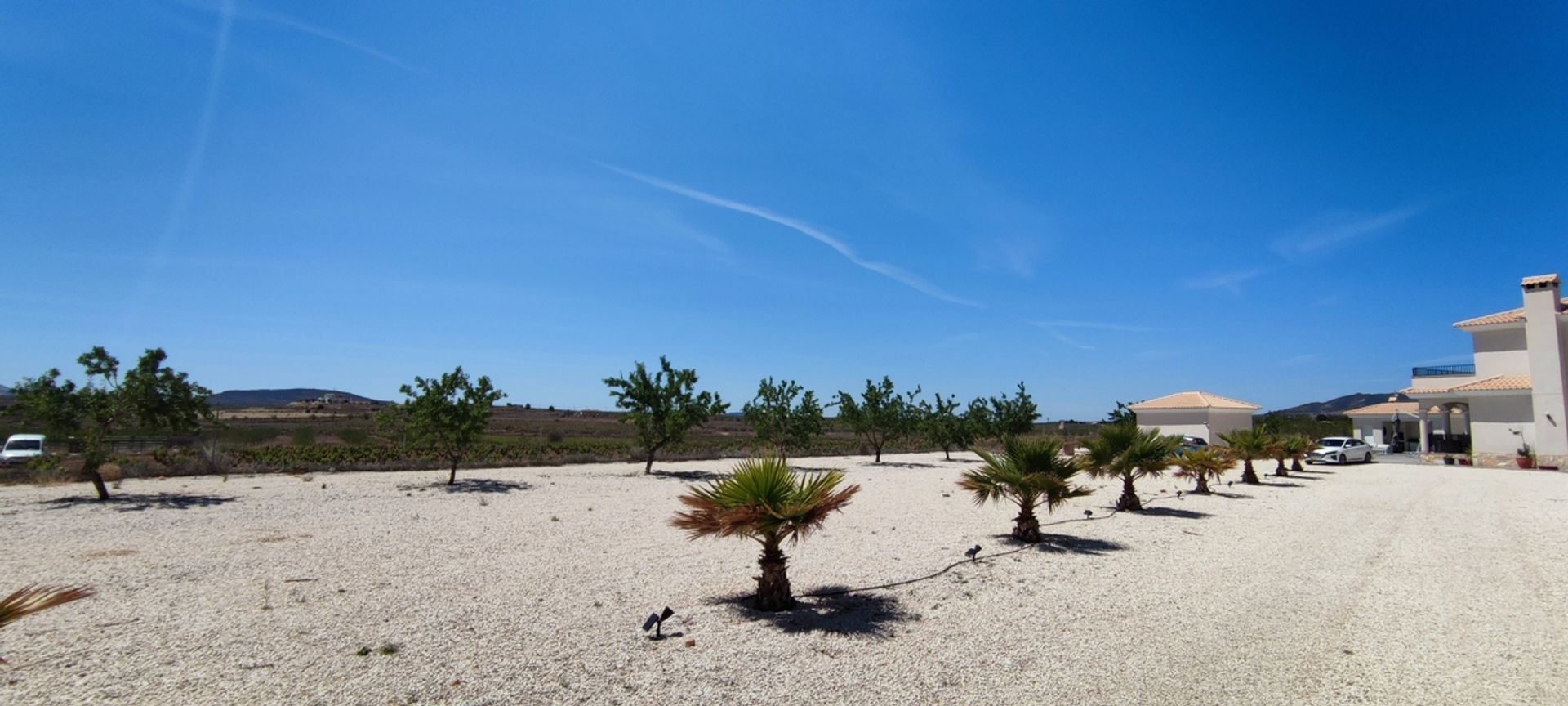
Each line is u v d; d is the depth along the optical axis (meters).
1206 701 5.08
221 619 6.78
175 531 11.93
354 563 9.48
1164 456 15.54
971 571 9.25
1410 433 52.34
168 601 7.41
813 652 6.02
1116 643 6.33
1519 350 34.62
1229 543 11.42
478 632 6.47
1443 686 5.41
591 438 48.75
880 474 26.83
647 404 25.95
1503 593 8.23
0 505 14.97
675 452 34.00
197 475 21.83
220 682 5.17
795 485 7.87
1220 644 6.34
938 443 38.12
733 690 5.18
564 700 4.95
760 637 6.41
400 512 14.68
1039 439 12.30
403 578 8.64
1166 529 13.01
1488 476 25.91
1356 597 8.01
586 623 6.82
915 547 10.97
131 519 13.23
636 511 15.38
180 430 17.09
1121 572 9.22
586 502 17.00
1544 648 6.28
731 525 7.16
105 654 5.75
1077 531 12.70
